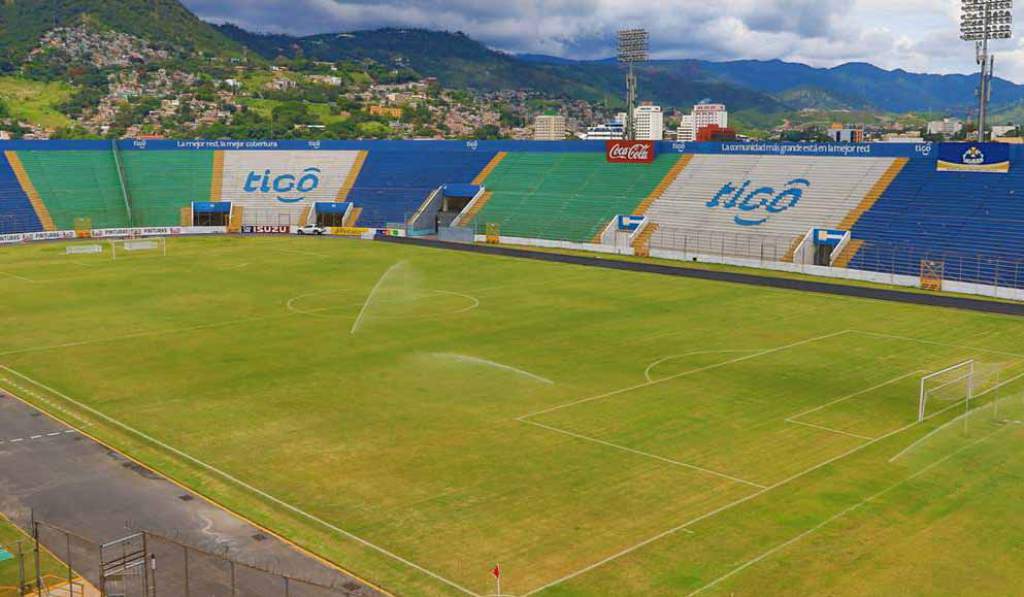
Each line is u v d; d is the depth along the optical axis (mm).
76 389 48812
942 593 26281
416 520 31875
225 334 62125
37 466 37500
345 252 106438
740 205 108000
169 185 136000
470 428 42062
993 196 93312
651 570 27859
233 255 103375
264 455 38656
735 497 33719
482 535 30594
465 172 134625
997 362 54688
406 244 114188
